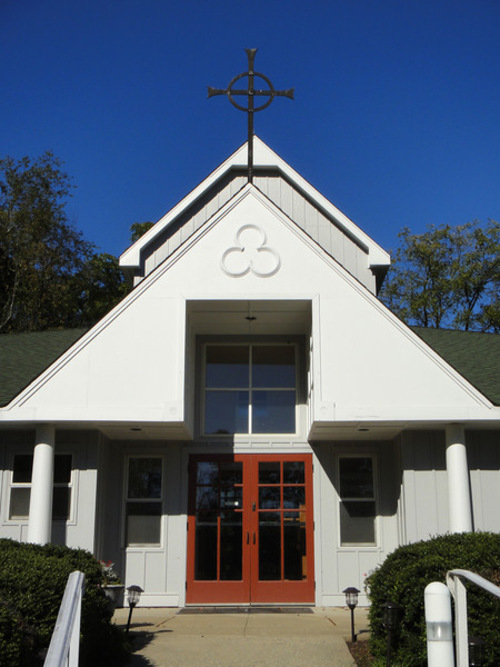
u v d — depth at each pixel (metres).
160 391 11.23
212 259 11.70
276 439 13.42
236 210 11.88
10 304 33.56
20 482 12.33
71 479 12.12
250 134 12.78
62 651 4.46
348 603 9.23
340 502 13.04
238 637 9.48
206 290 11.57
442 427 11.88
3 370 13.51
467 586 6.86
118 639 8.49
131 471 13.29
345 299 11.55
